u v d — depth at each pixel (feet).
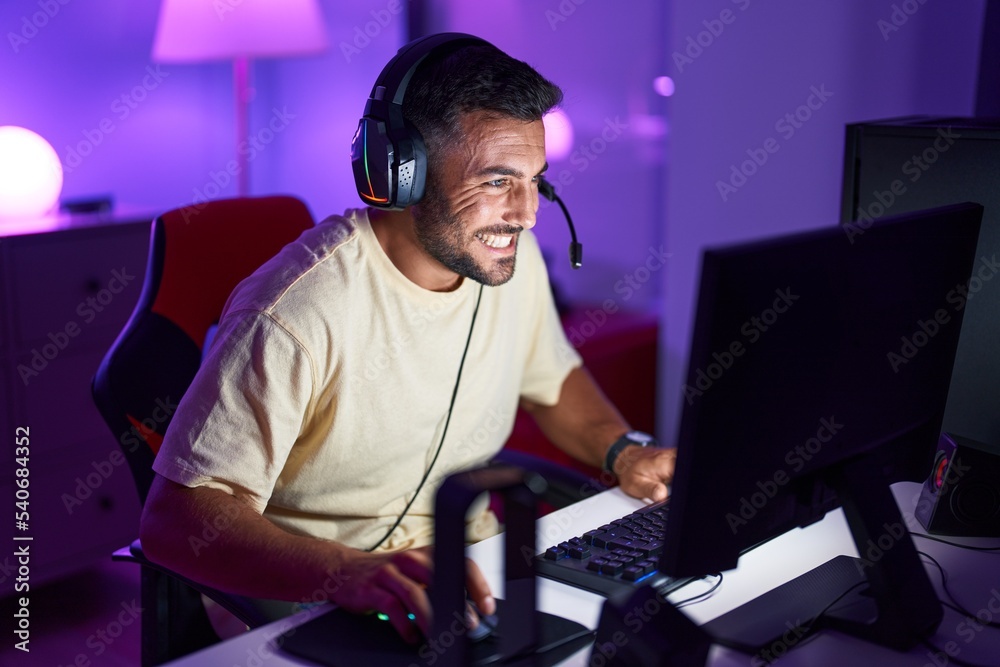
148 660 4.34
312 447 4.48
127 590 8.38
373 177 4.16
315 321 4.26
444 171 4.21
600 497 4.70
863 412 3.48
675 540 3.15
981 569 3.93
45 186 8.47
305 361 4.21
